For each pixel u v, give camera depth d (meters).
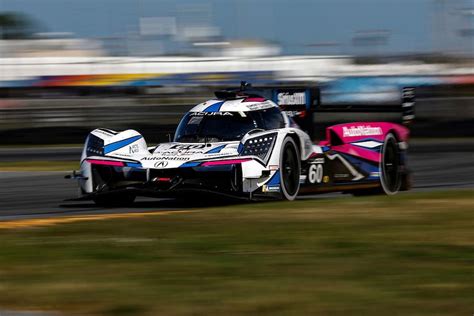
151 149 31.64
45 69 87.44
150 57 90.06
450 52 84.75
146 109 74.12
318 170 32.66
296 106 36.91
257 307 14.12
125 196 31.95
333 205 28.05
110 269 17.50
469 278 16.47
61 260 18.53
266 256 18.92
